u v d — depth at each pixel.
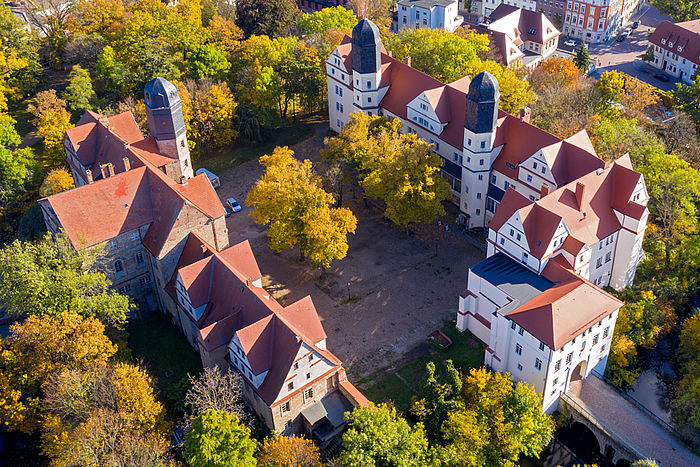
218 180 126.06
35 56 153.62
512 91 126.44
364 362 90.06
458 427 73.06
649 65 189.38
